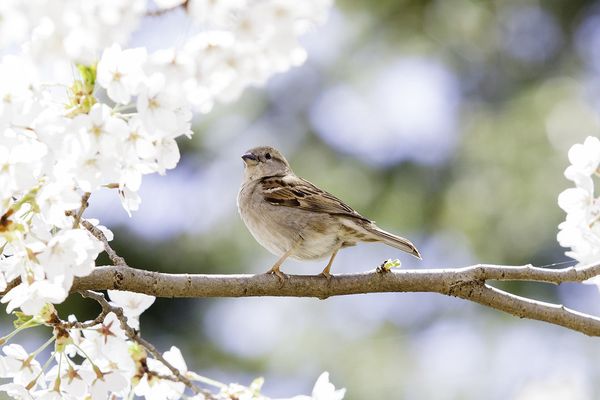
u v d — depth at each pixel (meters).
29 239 4.85
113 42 4.36
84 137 4.71
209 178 14.22
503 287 13.26
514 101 15.53
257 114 14.59
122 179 5.28
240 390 5.45
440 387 13.19
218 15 4.40
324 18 4.55
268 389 13.33
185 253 13.55
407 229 14.20
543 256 13.45
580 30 16.47
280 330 13.69
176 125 4.73
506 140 14.71
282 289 6.55
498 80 15.91
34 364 5.50
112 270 5.94
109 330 5.76
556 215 13.62
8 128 4.75
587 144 6.05
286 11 4.46
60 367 5.50
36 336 12.47
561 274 6.47
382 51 15.55
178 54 4.64
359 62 15.29
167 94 4.70
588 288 13.10
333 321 13.78
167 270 13.48
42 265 4.72
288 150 14.55
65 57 4.32
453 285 6.63
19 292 4.83
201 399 5.44
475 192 14.22
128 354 5.67
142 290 6.02
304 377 13.40
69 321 5.71
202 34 4.63
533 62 16.19
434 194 14.38
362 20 15.70
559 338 13.42
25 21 4.16
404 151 14.69
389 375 13.30
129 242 13.42
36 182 4.86
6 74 4.62
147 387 5.63
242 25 4.48
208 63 4.65
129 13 4.27
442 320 13.80
